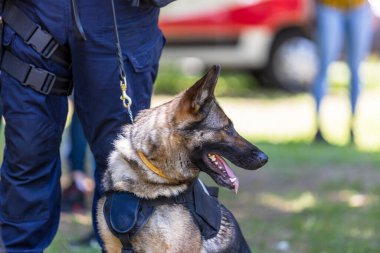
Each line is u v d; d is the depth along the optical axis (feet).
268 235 21.95
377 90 56.80
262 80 54.85
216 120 14.11
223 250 14.35
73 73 15.02
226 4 51.80
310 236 21.72
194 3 52.06
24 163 15.14
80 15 14.48
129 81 15.03
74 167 24.63
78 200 24.50
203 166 14.10
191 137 13.91
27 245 15.51
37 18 14.75
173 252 13.80
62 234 21.74
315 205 25.20
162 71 55.11
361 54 35.81
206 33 51.98
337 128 42.09
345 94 54.95
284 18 52.26
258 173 30.73
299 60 53.36
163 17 52.08
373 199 26.11
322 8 35.01
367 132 41.57
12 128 15.11
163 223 13.75
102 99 14.93
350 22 35.04
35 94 14.97
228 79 55.36
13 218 15.40
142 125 14.14
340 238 21.38
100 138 15.26
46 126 15.16
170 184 13.89
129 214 13.69
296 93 54.08
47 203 15.51
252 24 51.90
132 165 13.92
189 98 13.83
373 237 21.67
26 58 14.90
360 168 31.42
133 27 14.84
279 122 44.37
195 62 54.90
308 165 32.07
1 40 15.02
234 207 25.46
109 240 14.26
